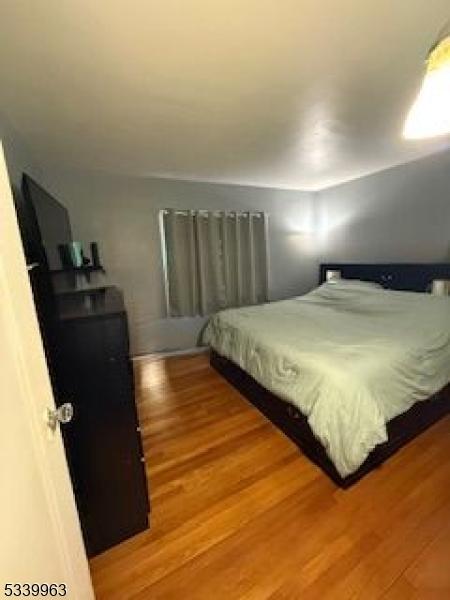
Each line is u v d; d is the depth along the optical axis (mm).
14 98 1605
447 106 755
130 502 1352
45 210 1663
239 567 1228
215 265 3953
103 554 1301
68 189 3158
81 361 1193
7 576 488
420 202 3127
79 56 1283
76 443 1221
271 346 2203
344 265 3943
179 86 1551
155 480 1730
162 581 1188
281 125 2080
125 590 1160
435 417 2145
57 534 763
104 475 1284
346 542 1308
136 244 3572
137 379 3182
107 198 3354
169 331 3895
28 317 723
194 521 1451
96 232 3352
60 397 1173
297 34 1191
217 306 4059
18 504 563
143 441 2104
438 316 2352
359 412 1546
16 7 997
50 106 1719
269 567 1222
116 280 3523
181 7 1030
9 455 548
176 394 2816
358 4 1046
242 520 1446
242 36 1190
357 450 1498
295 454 1915
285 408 2092
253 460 1872
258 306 3496
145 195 3533
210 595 1135
